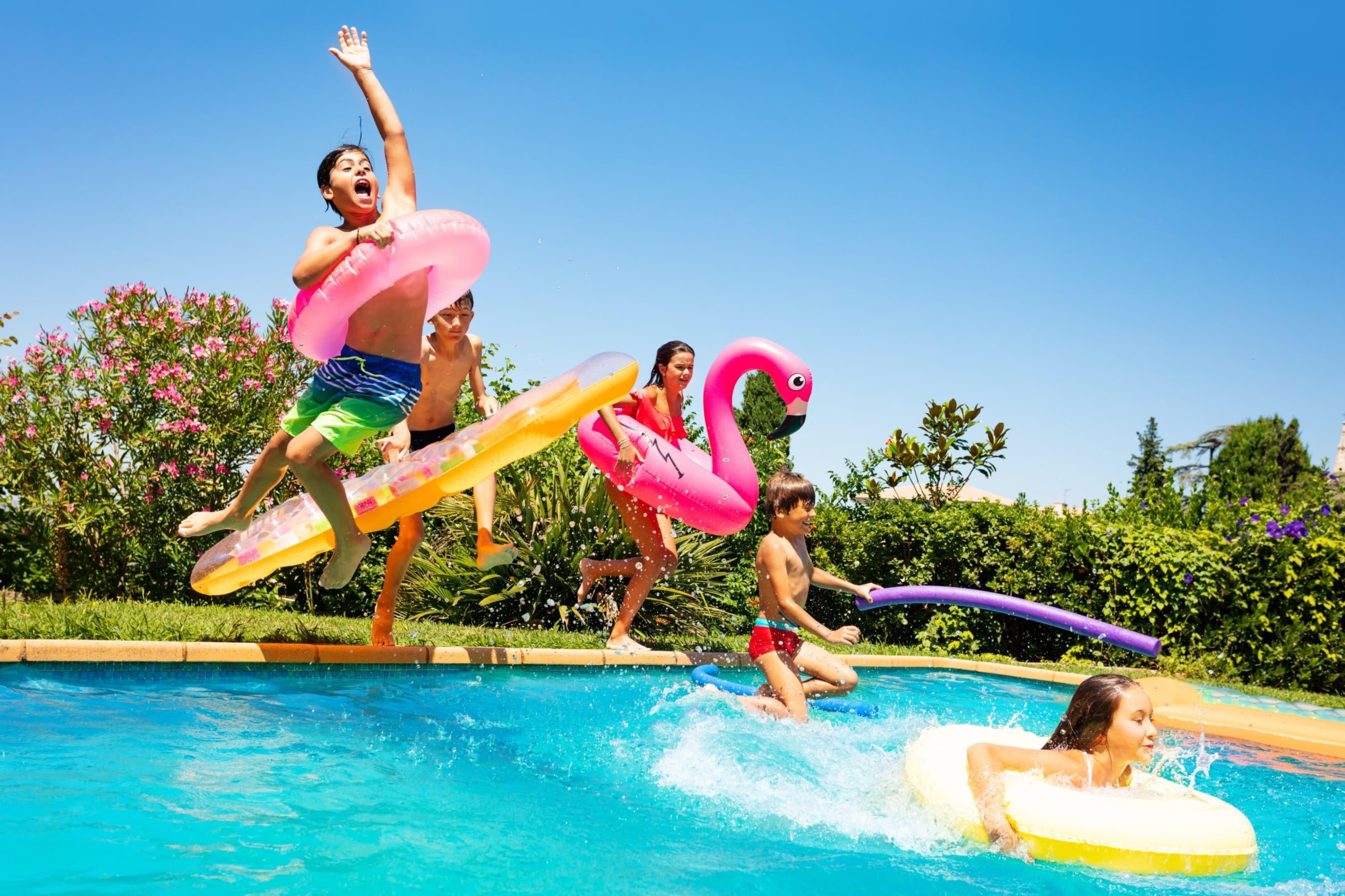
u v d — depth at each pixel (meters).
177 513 8.11
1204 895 2.61
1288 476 38.44
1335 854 3.12
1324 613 8.40
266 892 2.21
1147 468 57.00
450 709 4.69
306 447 4.04
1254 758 4.88
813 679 5.47
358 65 4.35
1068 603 9.34
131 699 4.33
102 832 2.54
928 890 2.55
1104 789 3.19
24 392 7.91
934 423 11.47
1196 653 8.80
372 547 8.73
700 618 9.00
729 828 3.06
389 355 4.14
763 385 29.70
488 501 6.07
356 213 4.18
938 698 6.14
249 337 8.54
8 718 3.77
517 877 2.45
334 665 5.66
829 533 10.36
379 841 2.65
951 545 9.73
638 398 7.15
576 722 4.54
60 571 7.94
